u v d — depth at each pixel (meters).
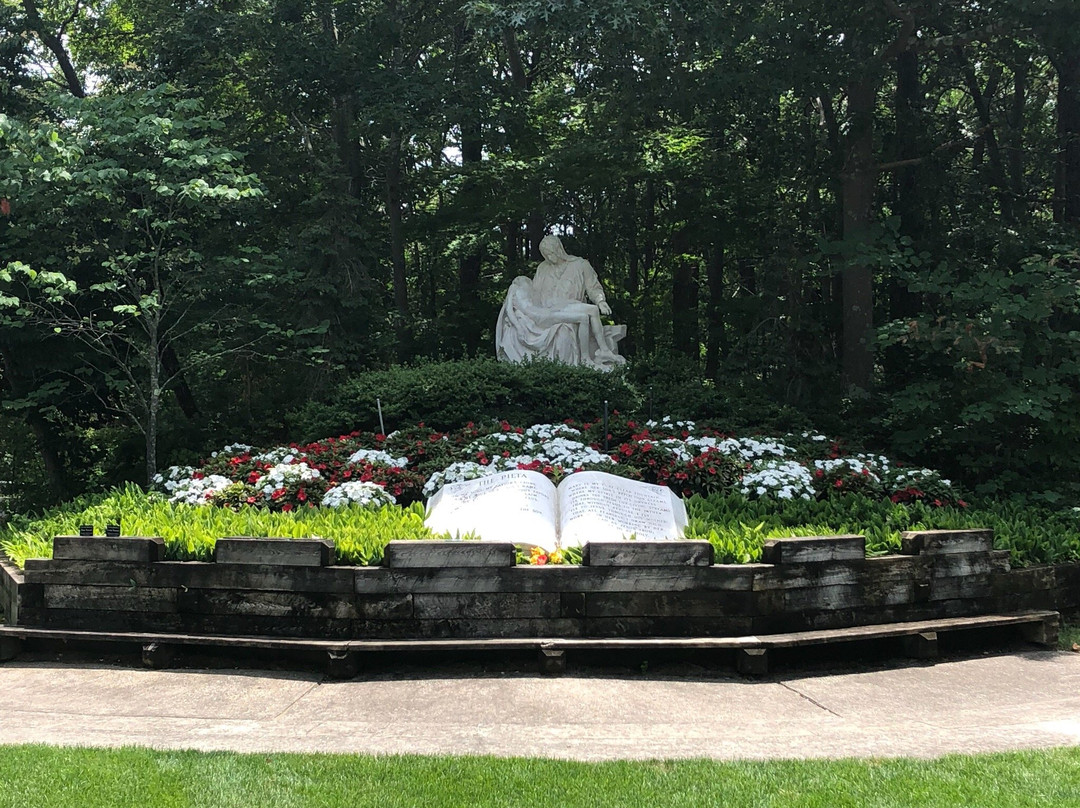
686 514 8.40
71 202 11.15
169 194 11.30
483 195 22.83
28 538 8.28
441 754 4.59
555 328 15.02
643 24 14.44
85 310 14.55
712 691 5.94
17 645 6.71
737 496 9.26
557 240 15.90
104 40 22.20
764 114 18.69
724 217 22.20
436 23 21.97
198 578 6.61
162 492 10.87
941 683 6.19
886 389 16.92
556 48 23.08
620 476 9.01
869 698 5.84
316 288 17.52
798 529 7.87
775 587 6.57
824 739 4.85
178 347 17.69
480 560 6.43
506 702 5.62
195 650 6.56
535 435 11.34
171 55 18.81
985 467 11.19
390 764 4.44
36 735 4.93
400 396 12.66
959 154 21.70
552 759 4.52
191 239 14.25
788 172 19.45
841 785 4.17
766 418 14.01
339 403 13.11
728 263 29.34
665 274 29.53
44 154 11.09
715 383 18.42
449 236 24.94
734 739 4.86
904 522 8.29
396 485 9.75
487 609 6.42
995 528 8.26
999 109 24.72
